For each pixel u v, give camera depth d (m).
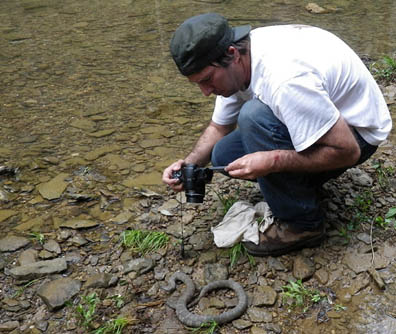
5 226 1.80
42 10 4.94
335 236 1.65
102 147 2.36
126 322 1.36
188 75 1.34
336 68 1.34
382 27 4.11
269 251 1.57
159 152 2.30
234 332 1.34
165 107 2.79
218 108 1.67
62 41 3.96
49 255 1.63
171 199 1.92
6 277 1.55
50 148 2.35
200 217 1.79
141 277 1.53
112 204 1.91
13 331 1.36
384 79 2.94
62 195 1.98
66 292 1.46
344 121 1.31
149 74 3.26
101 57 3.58
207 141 1.72
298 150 1.31
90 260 1.61
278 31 1.37
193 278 1.53
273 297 1.44
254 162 1.35
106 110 2.76
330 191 1.87
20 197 1.97
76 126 2.58
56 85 3.10
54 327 1.37
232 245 1.60
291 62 1.27
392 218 1.72
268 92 1.31
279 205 1.50
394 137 2.30
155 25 4.35
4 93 2.98
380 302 1.42
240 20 4.42
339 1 5.05
